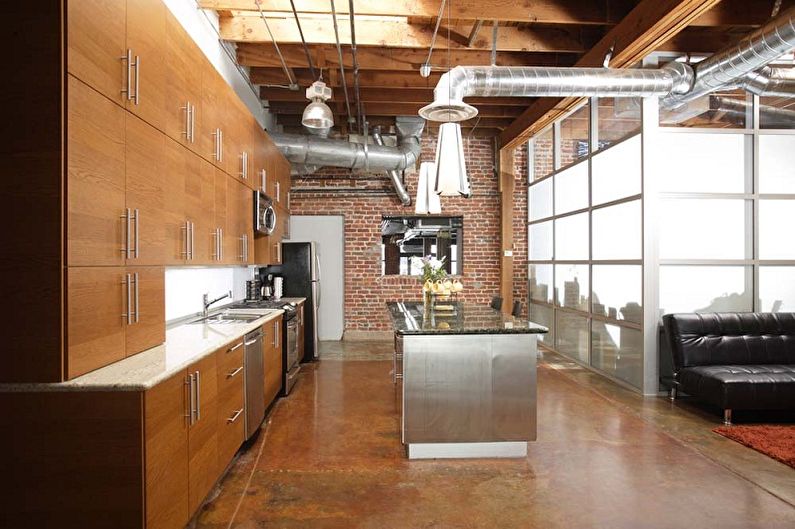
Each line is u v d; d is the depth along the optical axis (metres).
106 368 2.00
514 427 3.32
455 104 3.40
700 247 4.93
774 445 3.41
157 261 2.47
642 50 4.04
